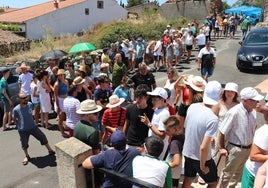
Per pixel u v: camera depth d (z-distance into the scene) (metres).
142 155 3.80
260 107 4.13
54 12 38.94
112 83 10.08
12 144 8.83
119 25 31.59
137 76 7.95
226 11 42.72
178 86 6.88
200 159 4.18
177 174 4.79
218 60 17.75
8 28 35.31
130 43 15.90
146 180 3.51
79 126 4.85
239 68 14.66
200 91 4.92
